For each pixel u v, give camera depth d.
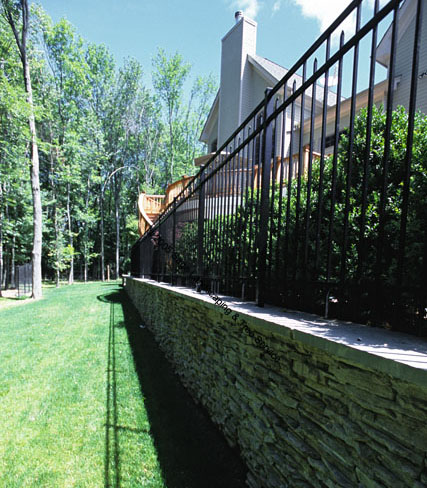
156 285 4.41
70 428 2.36
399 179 1.62
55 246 17.19
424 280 1.02
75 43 19.81
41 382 3.21
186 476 1.84
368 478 0.96
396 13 1.07
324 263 1.76
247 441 1.79
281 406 1.45
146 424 2.40
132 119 25.66
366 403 0.98
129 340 4.79
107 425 2.40
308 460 1.24
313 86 1.50
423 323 1.05
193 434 2.25
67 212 18.44
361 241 1.26
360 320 1.37
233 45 12.52
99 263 26.08
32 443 2.18
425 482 0.79
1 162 12.68
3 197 14.35
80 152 18.61
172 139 27.69
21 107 10.37
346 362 1.06
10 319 6.61
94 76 23.28
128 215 27.28
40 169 19.77
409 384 0.84
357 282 1.29
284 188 2.54
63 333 5.27
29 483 1.81
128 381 3.23
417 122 1.79
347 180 1.29
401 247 1.09
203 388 2.57
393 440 0.89
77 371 3.51
